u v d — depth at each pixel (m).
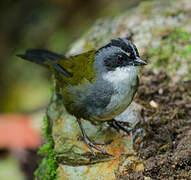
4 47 19.61
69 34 19.02
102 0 19.81
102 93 8.73
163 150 9.00
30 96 17.97
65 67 9.33
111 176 8.52
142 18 12.84
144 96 10.45
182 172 8.24
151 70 10.93
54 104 10.59
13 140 14.15
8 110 17.72
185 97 10.35
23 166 13.27
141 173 8.40
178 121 9.68
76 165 8.85
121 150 9.02
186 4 13.09
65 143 9.30
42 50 10.21
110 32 12.58
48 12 20.17
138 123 9.54
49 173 9.27
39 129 14.55
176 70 11.00
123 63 8.61
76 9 19.94
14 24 20.19
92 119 9.44
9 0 20.83
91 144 9.09
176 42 11.66
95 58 8.96
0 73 19.02
